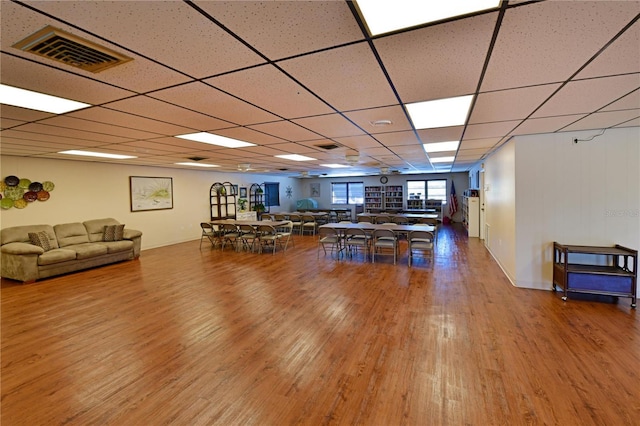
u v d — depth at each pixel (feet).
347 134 11.93
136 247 21.11
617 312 10.81
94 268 18.38
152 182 25.39
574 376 7.20
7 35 4.27
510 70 5.77
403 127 10.72
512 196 13.89
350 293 13.33
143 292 13.84
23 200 17.79
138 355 8.46
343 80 6.23
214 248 24.97
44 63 5.24
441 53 5.05
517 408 6.20
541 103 7.98
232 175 33.94
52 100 7.29
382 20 4.04
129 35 4.35
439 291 13.38
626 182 11.96
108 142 13.17
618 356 8.00
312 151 16.79
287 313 11.23
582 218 12.54
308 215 32.27
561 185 12.73
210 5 3.63
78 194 20.43
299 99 7.47
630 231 12.02
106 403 6.53
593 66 5.61
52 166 19.10
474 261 18.83
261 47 4.79
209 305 12.13
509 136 13.20
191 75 5.90
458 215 40.11
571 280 11.68
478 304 11.80
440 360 7.98
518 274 13.71
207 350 8.68
